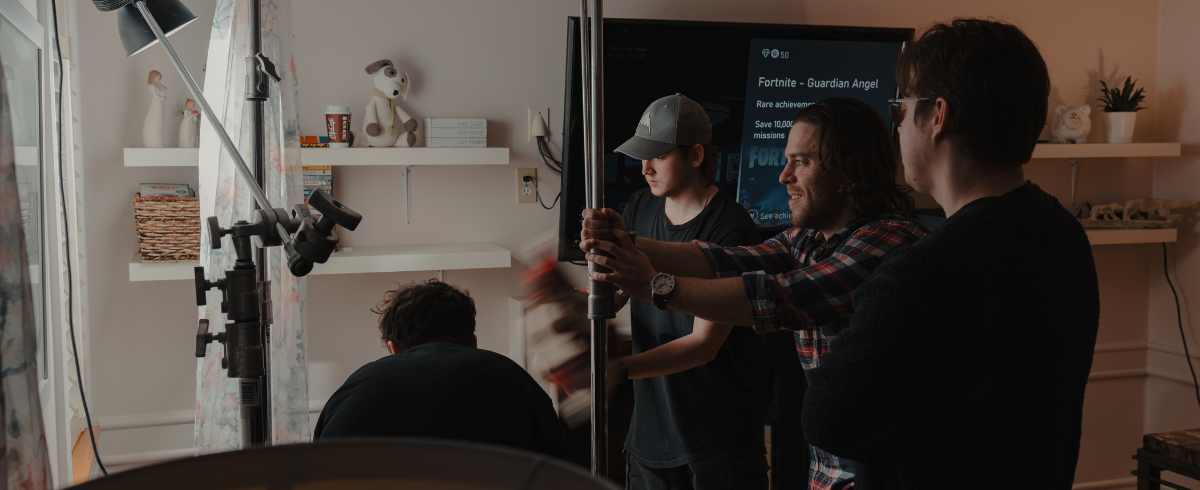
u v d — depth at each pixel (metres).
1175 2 3.12
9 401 0.77
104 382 2.35
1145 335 3.31
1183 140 3.11
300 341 1.94
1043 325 0.78
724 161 2.69
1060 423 0.80
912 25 2.96
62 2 1.93
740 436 1.67
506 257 2.47
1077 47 3.11
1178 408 3.19
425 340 1.42
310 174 2.38
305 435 1.95
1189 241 3.12
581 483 0.33
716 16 2.75
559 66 2.68
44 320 1.46
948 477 0.81
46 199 1.51
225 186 1.76
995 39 0.83
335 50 2.45
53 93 1.62
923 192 0.94
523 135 2.66
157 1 1.25
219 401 1.79
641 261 1.02
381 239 2.57
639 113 2.57
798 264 1.33
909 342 0.77
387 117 2.40
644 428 1.73
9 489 0.76
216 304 1.77
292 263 1.01
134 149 2.13
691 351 1.49
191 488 0.34
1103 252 3.24
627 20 2.49
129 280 2.34
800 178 1.27
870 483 0.88
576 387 1.30
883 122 1.24
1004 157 0.84
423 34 2.53
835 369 0.82
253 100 1.23
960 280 0.77
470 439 1.18
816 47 2.71
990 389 0.78
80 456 1.95
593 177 0.96
